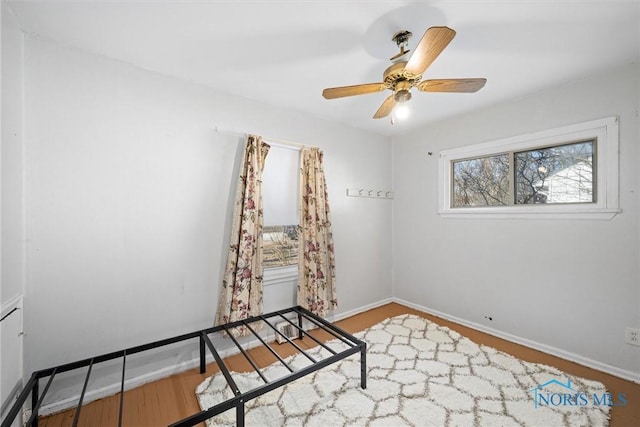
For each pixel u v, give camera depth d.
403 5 1.35
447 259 2.99
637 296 1.84
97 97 1.73
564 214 2.16
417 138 3.29
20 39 1.47
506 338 2.50
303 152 2.63
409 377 1.91
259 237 2.29
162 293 1.96
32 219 1.53
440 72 1.98
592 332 2.03
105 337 1.75
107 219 1.75
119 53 1.74
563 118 2.16
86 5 1.33
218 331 2.07
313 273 2.58
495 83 2.14
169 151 1.99
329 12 1.40
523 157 2.47
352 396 1.72
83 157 1.68
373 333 2.62
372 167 3.38
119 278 1.80
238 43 1.65
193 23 1.48
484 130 2.65
